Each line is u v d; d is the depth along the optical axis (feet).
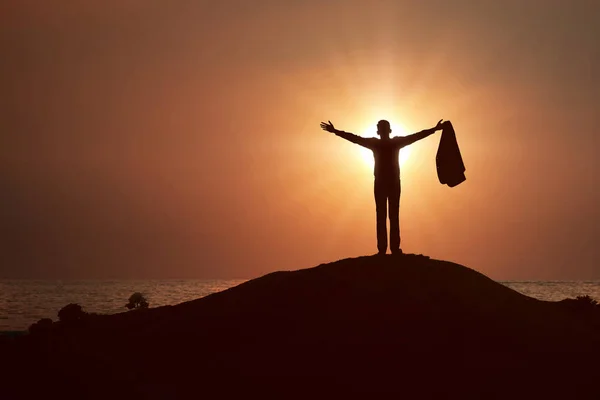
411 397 49.67
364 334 55.77
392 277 61.98
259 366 54.13
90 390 53.78
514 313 60.49
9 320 219.00
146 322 69.00
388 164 63.72
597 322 67.05
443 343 54.80
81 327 73.31
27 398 54.03
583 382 51.70
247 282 70.44
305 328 57.52
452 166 66.59
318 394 50.62
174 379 54.60
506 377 51.70
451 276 63.57
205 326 61.72
